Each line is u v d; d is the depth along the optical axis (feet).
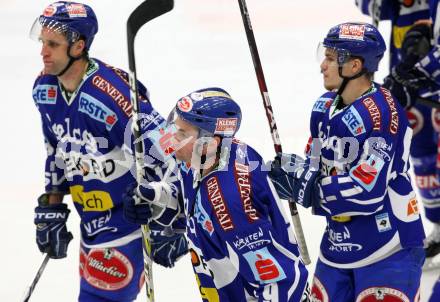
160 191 32.30
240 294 29.94
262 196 28.76
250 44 34.17
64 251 37.93
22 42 86.12
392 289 33.50
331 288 34.58
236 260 28.66
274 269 28.17
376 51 32.86
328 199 32.40
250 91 73.77
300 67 78.54
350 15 90.07
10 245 50.06
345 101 33.60
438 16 43.78
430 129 47.75
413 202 33.81
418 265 34.17
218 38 86.84
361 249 33.55
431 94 46.91
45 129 37.01
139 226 35.96
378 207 32.55
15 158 62.75
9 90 75.77
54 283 46.03
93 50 84.02
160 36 87.56
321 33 86.07
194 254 30.37
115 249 35.96
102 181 35.42
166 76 77.82
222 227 28.43
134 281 36.73
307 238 50.14
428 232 51.39
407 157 33.73
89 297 36.83
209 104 28.73
